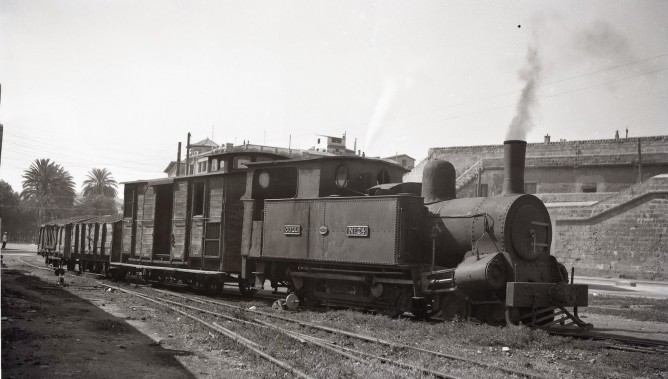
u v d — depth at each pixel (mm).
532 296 11273
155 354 8531
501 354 9141
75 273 27016
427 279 12469
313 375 7004
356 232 13688
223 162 19594
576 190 39406
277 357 8125
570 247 35281
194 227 19891
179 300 16391
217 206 18812
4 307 12336
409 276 12906
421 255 13242
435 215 13164
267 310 14055
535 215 12461
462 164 45094
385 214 13133
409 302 12992
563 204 36312
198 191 20469
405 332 10852
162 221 23266
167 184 21719
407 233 12977
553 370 8070
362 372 7262
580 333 11516
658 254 31703
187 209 20422
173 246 20844
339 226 14148
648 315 16141
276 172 16984
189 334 10312
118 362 7891
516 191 12641
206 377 7184
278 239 15812
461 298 12086
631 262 32656
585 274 34188
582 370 8148
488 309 12000
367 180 15227
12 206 82812
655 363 8664
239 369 7645
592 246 34312
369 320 12023
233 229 18578
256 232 16641
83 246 28172
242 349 8719
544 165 40469
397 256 12727
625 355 9117
